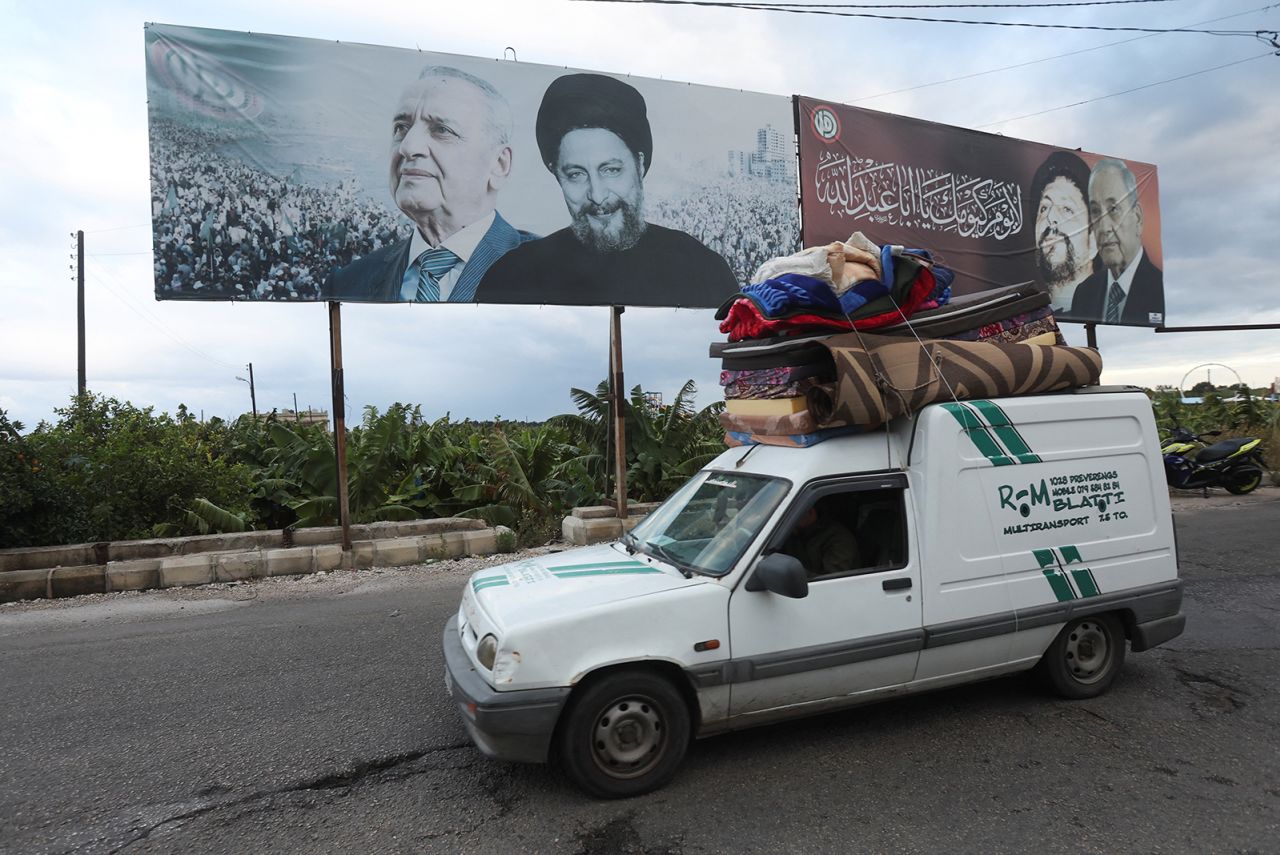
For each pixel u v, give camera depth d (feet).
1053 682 16.26
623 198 37.52
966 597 14.71
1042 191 49.37
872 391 14.10
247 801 12.89
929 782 13.14
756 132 40.45
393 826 12.01
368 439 41.83
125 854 11.37
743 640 13.05
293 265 32.04
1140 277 53.62
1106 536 16.26
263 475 48.83
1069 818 11.98
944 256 45.65
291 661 20.31
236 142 31.30
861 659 13.76
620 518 38.14
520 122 35.65
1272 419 58.80
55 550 30.27
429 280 34.06
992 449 15.15
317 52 32.48
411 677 18.88
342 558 32.45
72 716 16.74
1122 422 16.72
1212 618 22.91
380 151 33.32
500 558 34.27
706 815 12.13
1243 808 12.25
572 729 12.27
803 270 15.40
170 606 27.14
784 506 13.67
